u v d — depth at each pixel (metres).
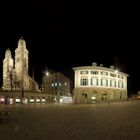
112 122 17.16
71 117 22.03
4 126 15.23
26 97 80.62
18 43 131.25
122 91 93.88
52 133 12.05
